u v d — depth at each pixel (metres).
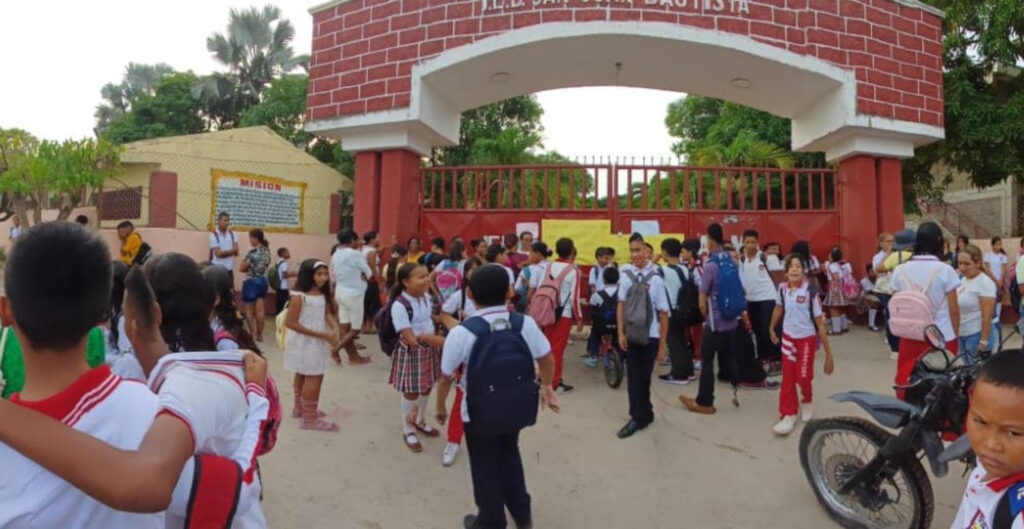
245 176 15.38
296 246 10.70
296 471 4.27
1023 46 11.43
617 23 8.63
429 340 4.62
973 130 11.35
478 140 16.78
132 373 2.38
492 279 3.27
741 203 9.70
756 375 6.59
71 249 1.23
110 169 12.15
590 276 7.44
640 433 5.15
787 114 10.88
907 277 4.71
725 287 5.61
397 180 9.60
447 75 9.26
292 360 4.99
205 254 10.00
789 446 4.85
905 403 3.35
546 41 8.73
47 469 1.07
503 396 3.07
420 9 9.23
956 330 4.52
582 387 6.64
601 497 4.00
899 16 9.66
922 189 13.52
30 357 1.23
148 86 35.69
